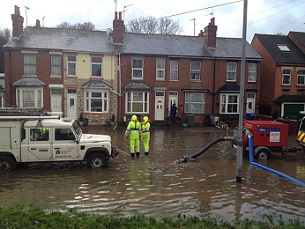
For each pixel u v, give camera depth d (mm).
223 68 29719
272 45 32531
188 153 16875
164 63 28703
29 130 12648
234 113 30094
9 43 25922
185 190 10539
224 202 9438
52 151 12781
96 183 11203
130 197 9727
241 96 11117
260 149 15812
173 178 12000
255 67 30406
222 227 7191
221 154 16797
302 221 8000
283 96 30719
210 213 8500
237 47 31266
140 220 7414
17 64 25984
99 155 13242
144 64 28281
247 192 10453
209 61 29406
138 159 15211
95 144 13188
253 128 15898
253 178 12211
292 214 8633
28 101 26328
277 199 9844
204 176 12367
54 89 26812
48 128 12766
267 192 10508
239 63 29984
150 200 9477
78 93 27203
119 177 12000
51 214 7605
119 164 14117
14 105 26109
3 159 12500
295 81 31156
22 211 7777
